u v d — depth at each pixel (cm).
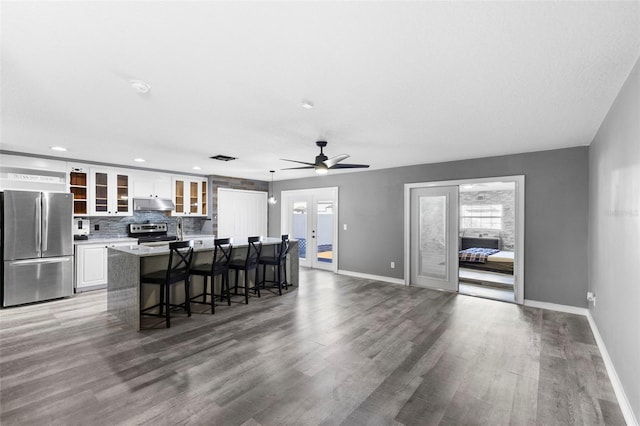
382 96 247
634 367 191
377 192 611
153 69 203
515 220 455
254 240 457
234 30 159
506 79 216
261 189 819
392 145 411
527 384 235
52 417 192
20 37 164
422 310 412
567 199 416
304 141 393
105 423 187
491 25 154
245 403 208
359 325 354
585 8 140
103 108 275
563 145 405
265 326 349
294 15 146
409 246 566
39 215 441
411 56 185
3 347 291
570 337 325
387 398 215
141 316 379
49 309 410
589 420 196
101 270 520
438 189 535
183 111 283
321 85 227
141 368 253
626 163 217
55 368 252
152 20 150
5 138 382
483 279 602
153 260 385
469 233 909
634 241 197
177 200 668
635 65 192
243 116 296
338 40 168
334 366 259
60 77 214
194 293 439
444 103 261
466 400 214
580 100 252
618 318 234
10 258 417
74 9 141
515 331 341
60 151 456
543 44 171
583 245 404
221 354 279
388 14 146
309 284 566
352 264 649
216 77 214
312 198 743
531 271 440
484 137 369
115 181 565
